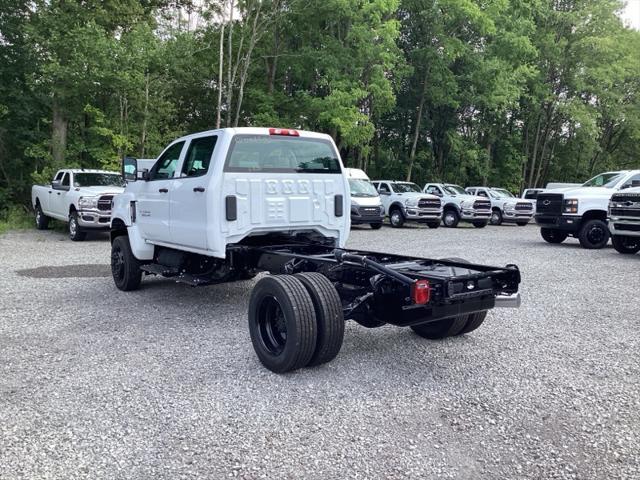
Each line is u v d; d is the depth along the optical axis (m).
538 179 40.81
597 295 8.02
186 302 7.51
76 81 18.02
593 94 37.06
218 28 25.23
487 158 36.16
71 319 6.55
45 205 17.12
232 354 5.27
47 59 18.77
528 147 40.78
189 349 5.41
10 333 5.94
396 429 3.71
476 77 30.81
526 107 38.06
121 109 19.20
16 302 7.45
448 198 24.14
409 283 4.41
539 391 4.39
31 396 4.21
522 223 25.56
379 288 4.89
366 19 25.05
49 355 5.20
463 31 31.33
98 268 10.30
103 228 14.56
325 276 5.29
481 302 4.75
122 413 3.92
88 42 17.70
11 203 21.25
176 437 3.56
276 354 4.77
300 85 29.92
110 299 7.67
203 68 25.81
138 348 5.43
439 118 35.59
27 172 22.09
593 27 34.50
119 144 18.45
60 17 18.80
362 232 19.88
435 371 4.84
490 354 5.32
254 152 6.16
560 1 35.97
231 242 6.04
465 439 3.58
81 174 15.67
